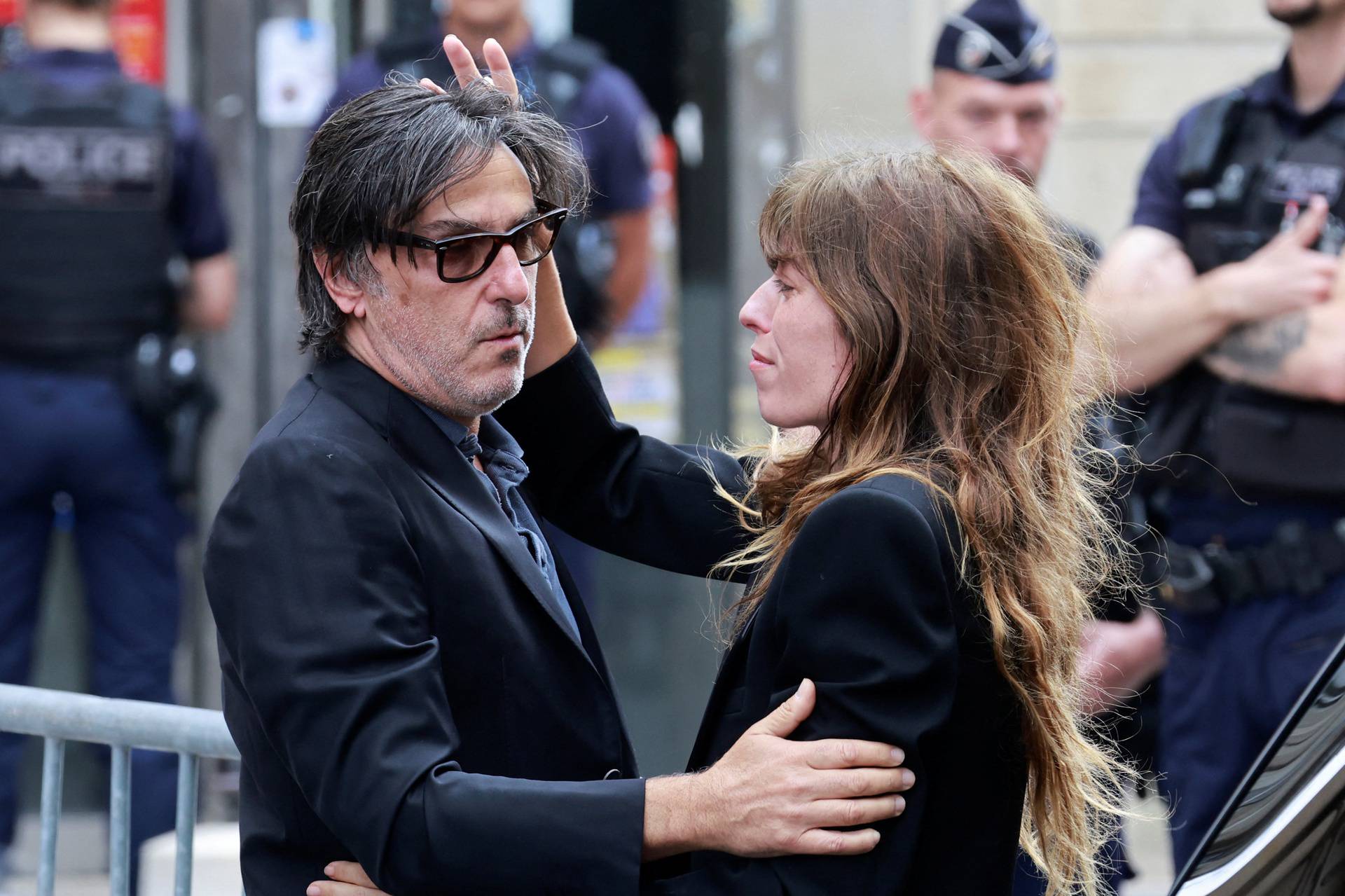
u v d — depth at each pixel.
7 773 12.23
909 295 5.63
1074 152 14.62
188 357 12.52
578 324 12.04
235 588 5.31
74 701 6.84
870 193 5.72
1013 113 11.30
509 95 5.84
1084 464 6.93
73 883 13.39
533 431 6.94
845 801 5.11
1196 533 10.05
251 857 5.65
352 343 5.77
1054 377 5.75
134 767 11.44
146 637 12.62
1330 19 9.94
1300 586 9.69
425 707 5.23
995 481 5.50
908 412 5.69
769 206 5.91
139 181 12.39
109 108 12.37
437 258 5.50
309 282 5.77
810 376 5.79
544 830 5.13
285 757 5.26
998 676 5.43
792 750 5.16
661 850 5.23
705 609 14.66
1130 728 9.62
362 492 5.38
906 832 5.18
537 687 5.64
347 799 5.13
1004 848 5.54
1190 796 10.06
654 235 14.55
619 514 6.94
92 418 12.30
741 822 5.14
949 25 11.41
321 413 5.58
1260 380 9.78
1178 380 10.14
